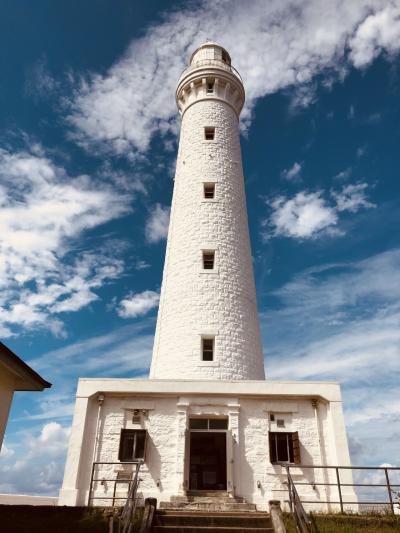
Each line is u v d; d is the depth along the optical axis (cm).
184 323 2119
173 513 1346
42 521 1232
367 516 1326
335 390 1700
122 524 1138
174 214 2567
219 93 2992
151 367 2164
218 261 2284
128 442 1639
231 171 2662
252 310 2262
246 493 1550
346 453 1586
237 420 1662
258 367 2117
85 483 1566
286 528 1197
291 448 1633
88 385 1709
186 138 2842
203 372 1977
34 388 1289
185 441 1627
